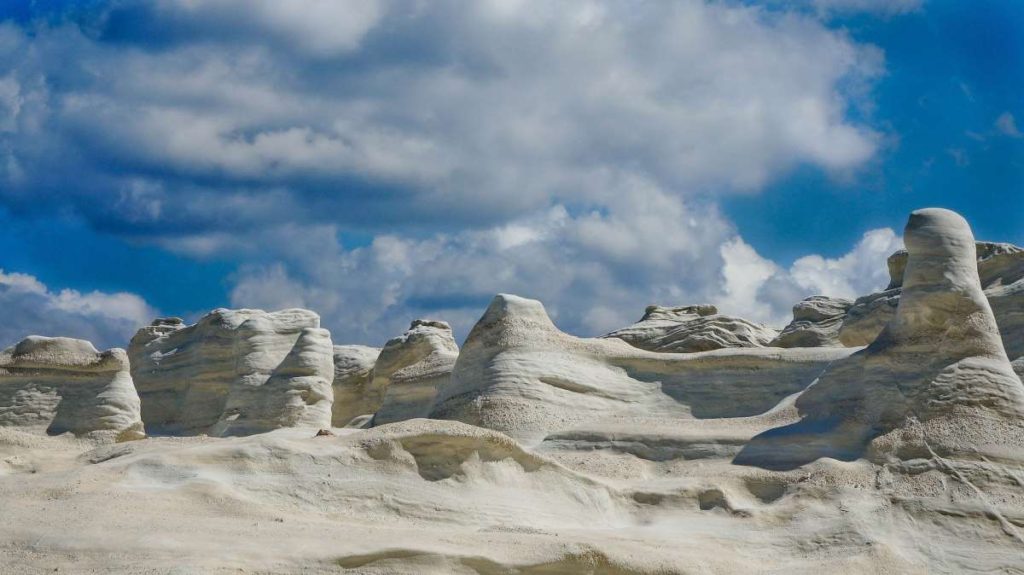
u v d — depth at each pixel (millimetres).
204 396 61031
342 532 28688
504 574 27766
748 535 32594
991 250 47688
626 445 37750
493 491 32719
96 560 26609
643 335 57812
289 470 31672
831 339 54031
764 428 37875
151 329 66188
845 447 36156
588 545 28625
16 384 47000
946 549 32000
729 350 42438
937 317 37375
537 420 39719
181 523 28547
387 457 32438
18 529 27844
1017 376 36906
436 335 59656
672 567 29109
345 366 64688
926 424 35312
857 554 31438
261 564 26609
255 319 57656
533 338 42312
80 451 42406
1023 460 34156
